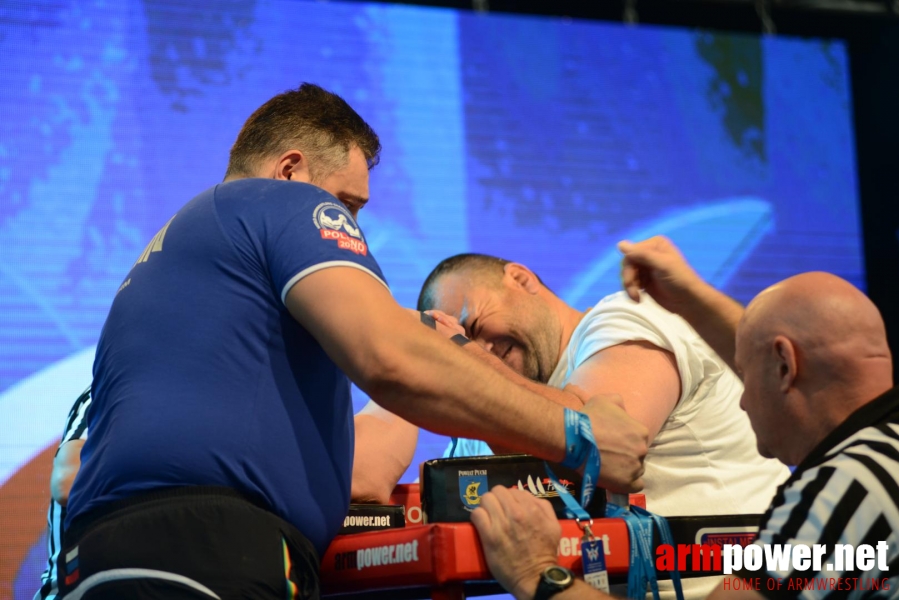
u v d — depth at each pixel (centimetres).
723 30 895
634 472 221
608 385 288
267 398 201
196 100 754
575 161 837
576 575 205
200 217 218
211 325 203
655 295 291
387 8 817
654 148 855
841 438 204
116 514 191
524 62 842
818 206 881
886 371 212
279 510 199
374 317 194
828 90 901
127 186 725
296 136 247
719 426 311
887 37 916
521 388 209
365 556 211
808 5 875
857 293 217
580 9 868
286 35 788
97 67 735
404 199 793
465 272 379
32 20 727
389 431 289
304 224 207
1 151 704
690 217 852
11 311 687
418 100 810
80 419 285
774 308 220
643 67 866
